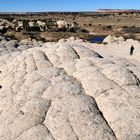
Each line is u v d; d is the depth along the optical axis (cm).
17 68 2089
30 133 1282
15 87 1711
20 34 11762
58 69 1752
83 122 1280
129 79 1511
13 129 1329
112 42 8662
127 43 8206
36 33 12525
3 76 2114
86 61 1770
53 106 1392
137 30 14600
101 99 1409
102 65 1677
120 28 15438
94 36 13025
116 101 1373
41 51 2244
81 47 2294
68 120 1298
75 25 16475
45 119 1341
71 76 1642
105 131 1242
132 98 1382
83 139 1220
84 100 1397
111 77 1530
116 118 1292
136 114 1298
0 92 1752
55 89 1507
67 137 1233
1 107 1543
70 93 1463
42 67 2012
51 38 11506
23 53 2369
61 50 2173
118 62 1816
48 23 15388
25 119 1352
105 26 16588
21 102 1498
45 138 1249
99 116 1318
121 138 1217
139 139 1218
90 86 1496
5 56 2986
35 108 1395
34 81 1653
